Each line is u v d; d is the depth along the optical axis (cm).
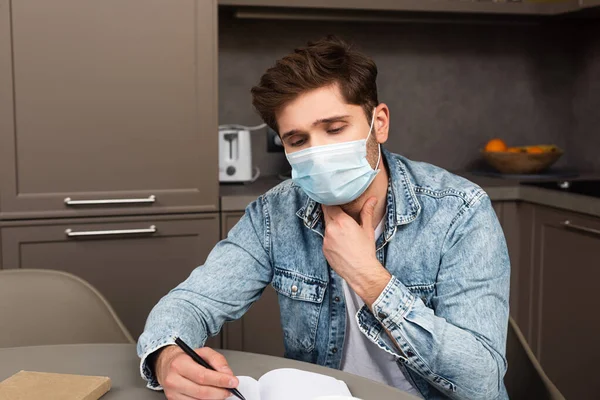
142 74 245
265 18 292
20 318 156
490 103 332
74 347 124
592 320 237
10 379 104
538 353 268
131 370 114
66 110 241
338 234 116
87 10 239
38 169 241
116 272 250
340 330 133
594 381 237
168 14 245
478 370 109
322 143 118
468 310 117
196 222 253
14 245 241
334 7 271
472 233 124
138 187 248
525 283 273
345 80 116
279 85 115
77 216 245
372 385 106
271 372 108
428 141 328
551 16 307
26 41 236
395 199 130
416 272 128
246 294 137
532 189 264
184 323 121
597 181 278
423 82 324
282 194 142
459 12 286
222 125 304
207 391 100
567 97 339
